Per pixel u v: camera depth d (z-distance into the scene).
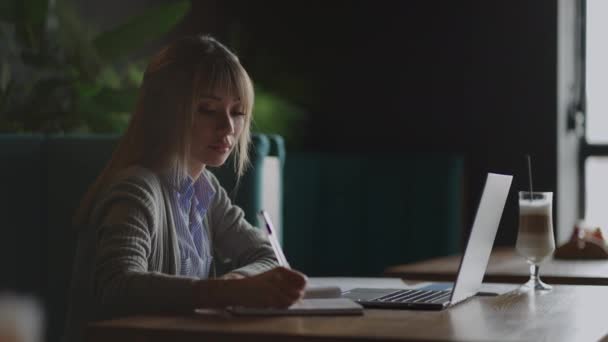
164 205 1.90
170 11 3.68
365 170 4.99
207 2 5.23
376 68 5.30
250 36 5.39
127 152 1.97
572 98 5.23
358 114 5.32
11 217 2.53
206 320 1.50
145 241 1.77
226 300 1.57
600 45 5.21
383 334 1.36
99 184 1.97
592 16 5.23
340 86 5.34
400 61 5.27
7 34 3.85
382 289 2.03
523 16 5.06
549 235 2.23
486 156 5.11
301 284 1.57
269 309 1.58
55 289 2.57
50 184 2.61
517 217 5.00
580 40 5.25
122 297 1.64
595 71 5.23
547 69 5.01
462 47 5.17
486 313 1.67
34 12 3.54
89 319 1.88
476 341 1.31
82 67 3.53
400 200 4.94
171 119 1.93
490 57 5.12
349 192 4.98
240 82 1.96
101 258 1.73
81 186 2.60
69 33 3.57
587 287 2.21
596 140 5.27
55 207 2.60
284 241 4.86
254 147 2.66
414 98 5.24
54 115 3.47
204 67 1.93
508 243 4.99
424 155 4.96
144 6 4.82
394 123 5.27
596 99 5.23
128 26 3.67
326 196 4.98
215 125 1.95
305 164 4.94
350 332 1.38
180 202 1.96
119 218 1.77
